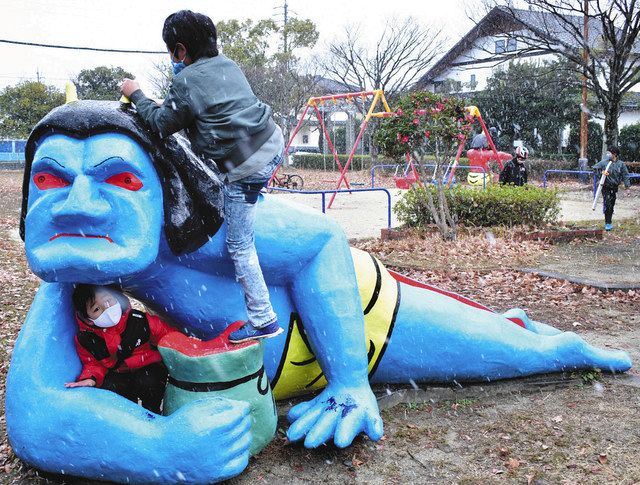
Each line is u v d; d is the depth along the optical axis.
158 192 3.16
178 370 3.36
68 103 3.19
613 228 13.72
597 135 31.84
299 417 3.77
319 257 3.80
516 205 12.55
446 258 10.27
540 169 29.66
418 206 12.62
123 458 3.19
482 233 12.03
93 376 3.41
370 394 3.84
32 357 3.38
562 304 7.46
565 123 32.50
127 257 3.00
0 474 3.70
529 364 4.65
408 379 4.43
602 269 9.57
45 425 3.24
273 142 3.13
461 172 30.00
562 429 4.16
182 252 3.28
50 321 3.48
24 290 9.02
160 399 3.73
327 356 3.80
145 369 3.61
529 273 8.85
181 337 3.46
